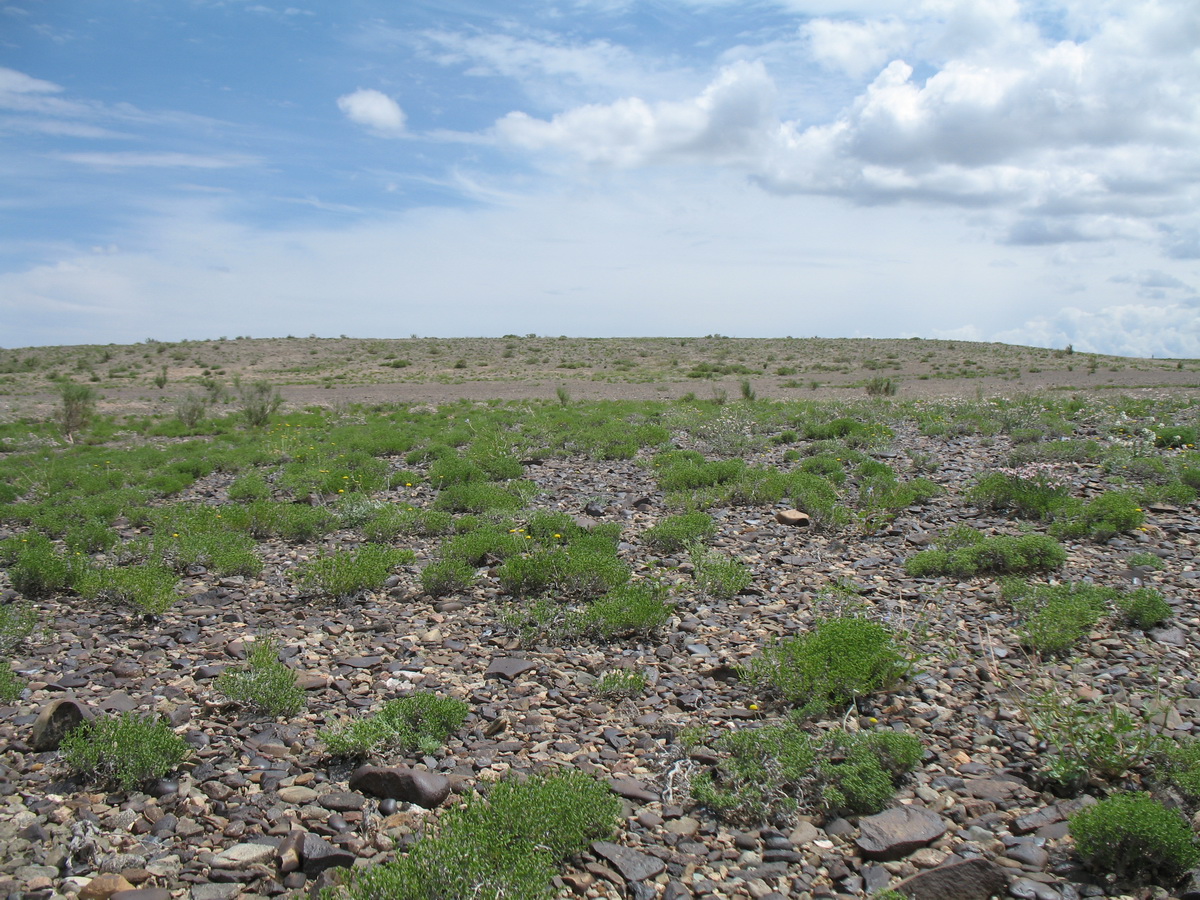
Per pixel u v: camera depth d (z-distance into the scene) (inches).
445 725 211.2
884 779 173.0
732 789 177.2
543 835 155.3
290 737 209.2
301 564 383.2
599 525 428.8
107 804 177.8
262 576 376.8
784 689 220.4
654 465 657.0
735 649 267.0
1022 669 238.1
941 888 141.3
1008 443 735.1
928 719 210.7
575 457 752.3
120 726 193.5
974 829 161.0
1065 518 411.8
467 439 884.6
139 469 737.6
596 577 333.7
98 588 337.7
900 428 893.2
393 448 828.0
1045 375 2025.1
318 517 474.0
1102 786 174.4
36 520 509.7
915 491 492.1
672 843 161.0
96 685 248.2
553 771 184.9
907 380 1979.6
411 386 2046.0
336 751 194.2
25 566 350.9
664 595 310.7
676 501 499.2
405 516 468.4
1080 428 824.3
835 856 155.7
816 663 219.0
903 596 312.0
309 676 248.4
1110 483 506.0
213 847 160.6
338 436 946.1
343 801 175.6
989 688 226.7
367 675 253.3
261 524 469.4
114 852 157.6
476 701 231.9
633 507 510.9
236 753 200.7
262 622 310.3
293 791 180.9
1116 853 144.6
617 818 169.2
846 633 234.2
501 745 203.5
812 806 173.3
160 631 298.2
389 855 155.9
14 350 3526.1
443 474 621.3
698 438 861.2
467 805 163.9
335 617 313.7
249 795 180.2
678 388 1829.5
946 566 341.7
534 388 1916.8
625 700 231.0
